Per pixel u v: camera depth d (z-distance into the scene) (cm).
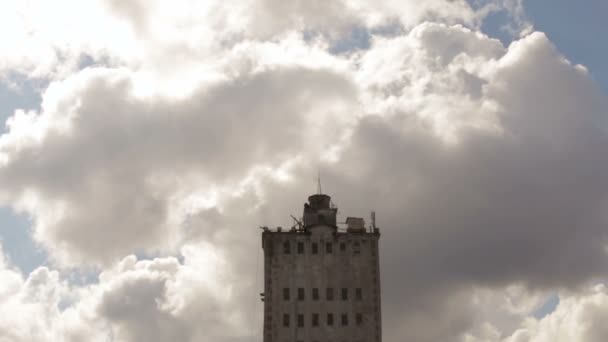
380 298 12862
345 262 13025
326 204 13462
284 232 13138
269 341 12631
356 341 12669
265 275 12938
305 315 12762
